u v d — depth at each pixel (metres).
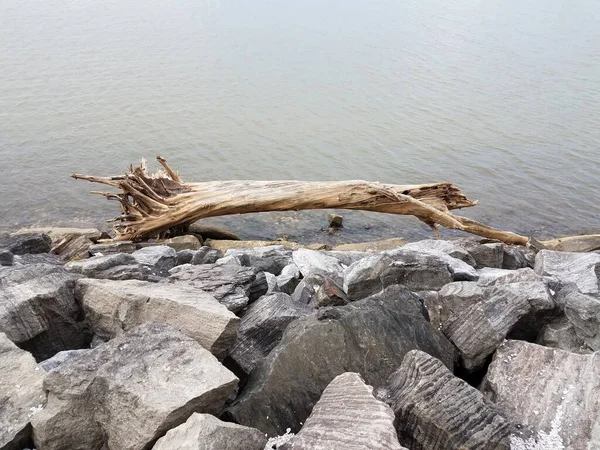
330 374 5.41
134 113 22.45
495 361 5.85
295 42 34.12
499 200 17.12
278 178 17.91
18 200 16.03
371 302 6.13
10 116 21.59
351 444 4.18
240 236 15.09
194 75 27.39
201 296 6.02
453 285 6.72
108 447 4.59
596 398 5.12
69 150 19.06
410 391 4.93
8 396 4.86
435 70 29.16
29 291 6.00
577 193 17.55
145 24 37.78
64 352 5.70
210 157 19.05
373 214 16.42
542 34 38.53
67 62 28.58
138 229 13.29
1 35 33.28
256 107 23.56
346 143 20.39
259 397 5.11
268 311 6.43
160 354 4.84
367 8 46.16
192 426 4.13
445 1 51.03
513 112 23.70
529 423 5.13
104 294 6.04
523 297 6.41
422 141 20.72
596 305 6.29
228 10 43.50
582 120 23.05
